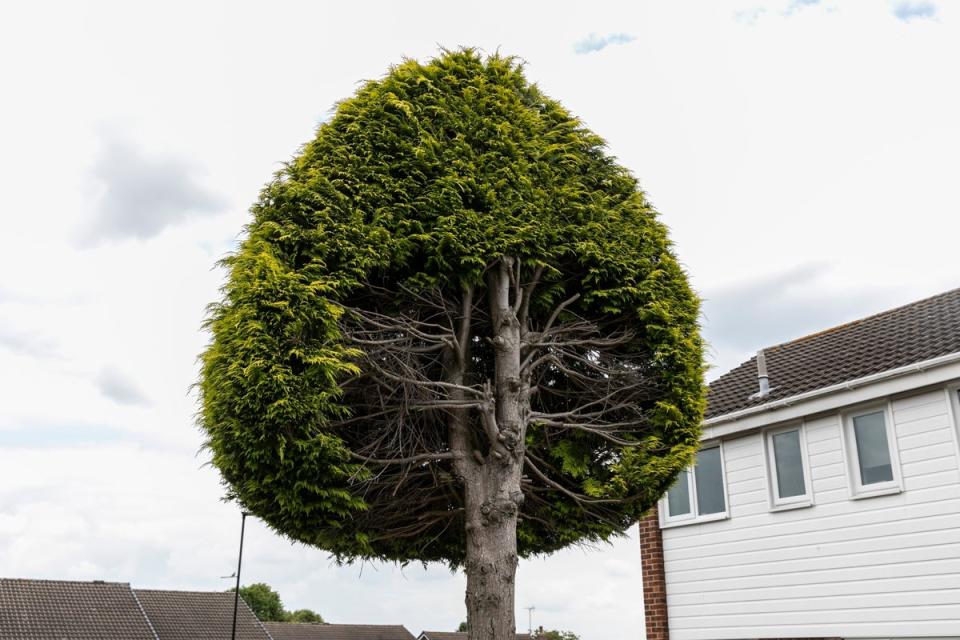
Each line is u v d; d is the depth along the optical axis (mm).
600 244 7941
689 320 8289
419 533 8195
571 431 8148
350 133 7270
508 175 7621
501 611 6715
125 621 29641
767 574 10914
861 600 9680
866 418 10234
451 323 7281
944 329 10695
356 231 6699
